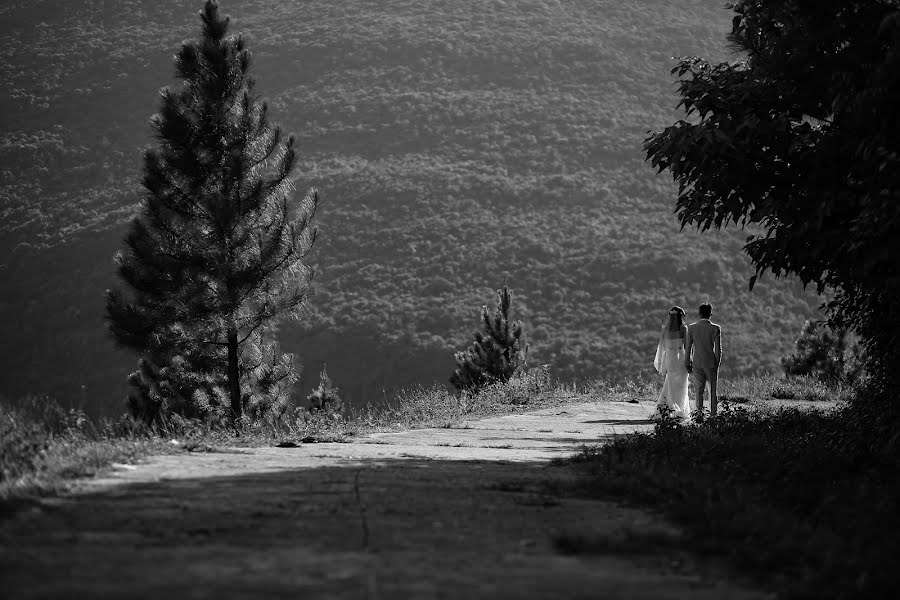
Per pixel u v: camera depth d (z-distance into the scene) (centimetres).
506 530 1039
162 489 1256
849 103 1798
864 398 2123
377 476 1456
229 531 978
